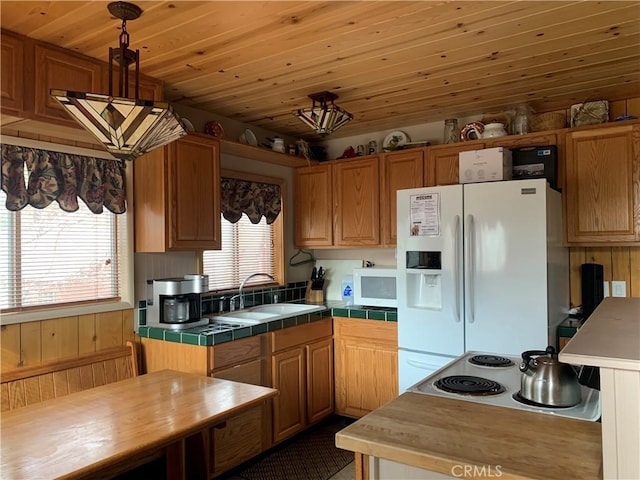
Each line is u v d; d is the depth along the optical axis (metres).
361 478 1.26
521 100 3.21
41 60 2.13
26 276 2.40
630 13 1.99
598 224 2.90
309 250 4.36
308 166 4.10
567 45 2.32
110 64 1.72
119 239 2.82
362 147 3.98
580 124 3.05
